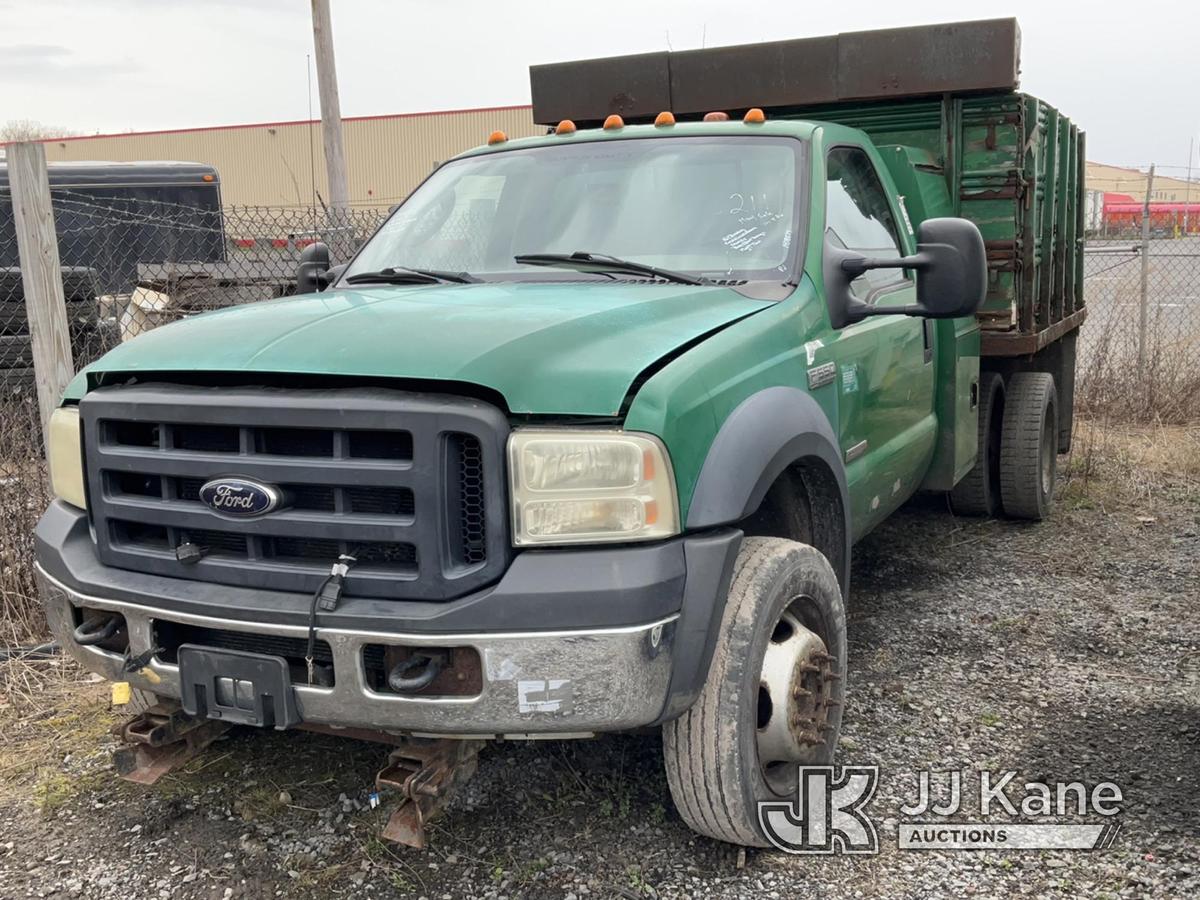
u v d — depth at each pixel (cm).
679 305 330
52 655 470
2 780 374
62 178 1270
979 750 379
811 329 365
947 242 362
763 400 316
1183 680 438
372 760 378
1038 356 769
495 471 263
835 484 364
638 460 268
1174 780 355
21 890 310
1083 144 787
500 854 321
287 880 311
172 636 302
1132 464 832
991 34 554
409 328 291
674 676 276
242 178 3788
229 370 285
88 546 321
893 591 557
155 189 1304
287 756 383
